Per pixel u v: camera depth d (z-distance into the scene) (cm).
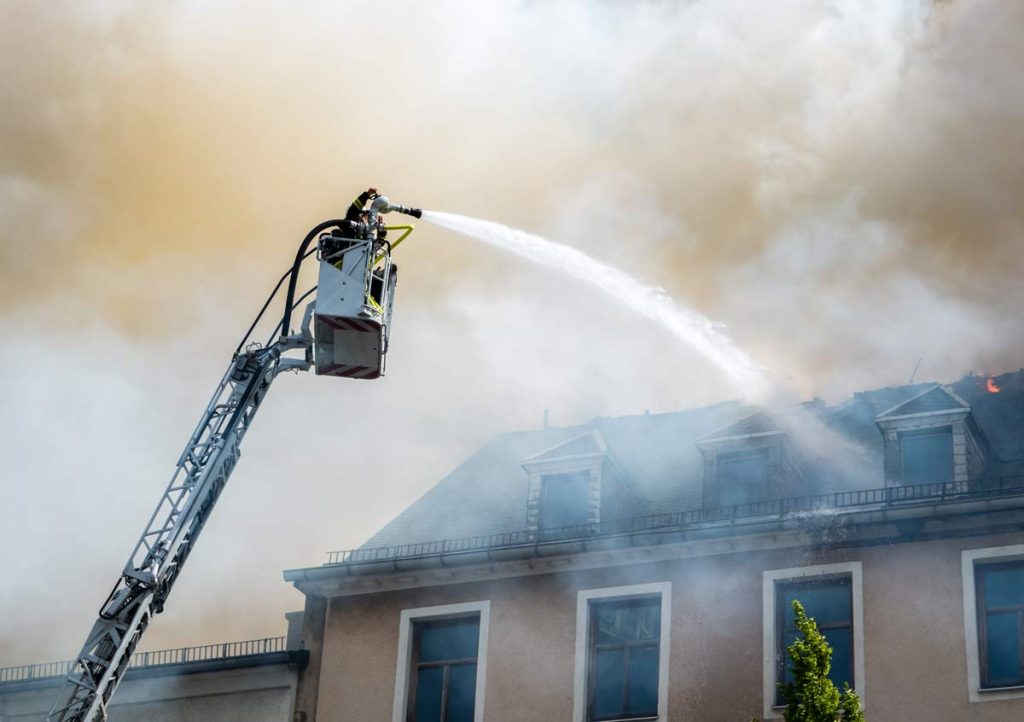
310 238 2241
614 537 2802
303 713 2909
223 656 3038
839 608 2670
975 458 2742
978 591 2603
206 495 2206
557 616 2825
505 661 2827
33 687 3025
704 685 2694
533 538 2884
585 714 2747
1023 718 2509
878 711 2575
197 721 2948
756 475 2852
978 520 2616
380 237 2264
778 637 2681
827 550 2698
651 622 2781
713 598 2741
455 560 2886
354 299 2198
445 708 2845
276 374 2262
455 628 2895
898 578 2644
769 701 2645
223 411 2234
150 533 2180
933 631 2597
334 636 2945
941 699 2556
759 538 2730
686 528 2764
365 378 2264
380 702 2870
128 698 2981
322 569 2962
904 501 2659
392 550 2991
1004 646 2567
